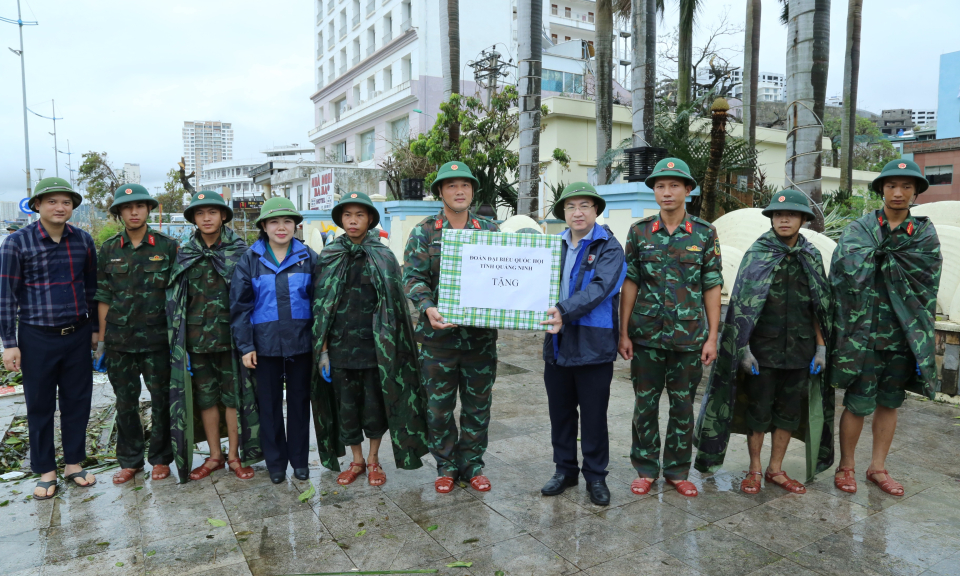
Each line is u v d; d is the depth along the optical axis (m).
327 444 3.79
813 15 7.74
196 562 2.82
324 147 41.88
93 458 4.38
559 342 3.38
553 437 3.61
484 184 14.20
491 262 3.31
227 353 3.85
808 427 3.51
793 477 3.78
